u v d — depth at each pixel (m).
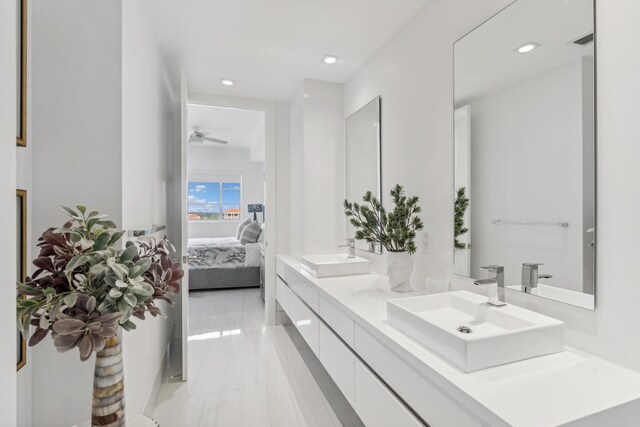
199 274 4.96
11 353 0.45
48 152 1.36
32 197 1.32
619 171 1.04
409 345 1.18
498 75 1.49
